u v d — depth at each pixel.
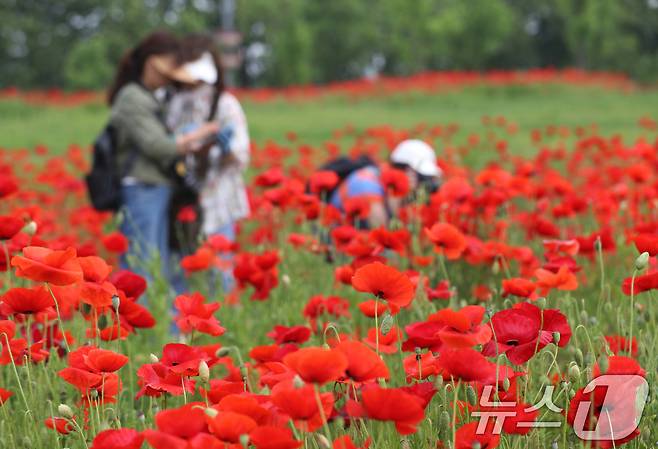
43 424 2.95
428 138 14.94
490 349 2.51
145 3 74.62
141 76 6.19
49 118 32.12
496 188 5.70
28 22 69.25
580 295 4.82
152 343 4.62
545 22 86.88
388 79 45.25
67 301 3.24
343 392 2.62
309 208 5.27
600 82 44.00
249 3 76.31
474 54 53.94
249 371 3.23
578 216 7.06
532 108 34.53
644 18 80.88
